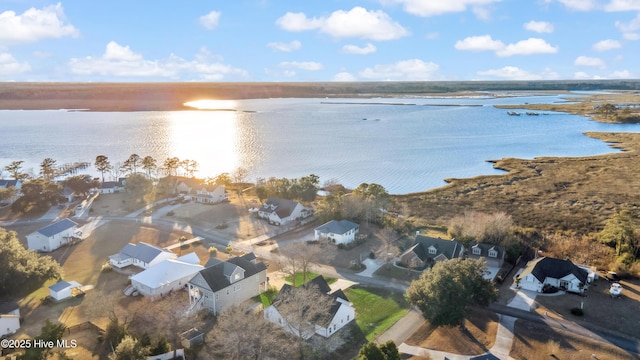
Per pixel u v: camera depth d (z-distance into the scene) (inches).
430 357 2177.7
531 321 2504.9
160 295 2797.7
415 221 4279.0
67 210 4827.8
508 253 3408.0
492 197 5344.5
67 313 2610.7
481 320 2519.7
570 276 2861.7
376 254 3442.4
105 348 2247.8
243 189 5718.5
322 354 2212.1
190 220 4402.1
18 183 5772.6
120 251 3481.8
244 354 2103.8
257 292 2874.0
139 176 5388.8
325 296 2463.1
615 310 2625.5
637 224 3917.3
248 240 3838.6
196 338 2288.4
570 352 2218.3
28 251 3127.5
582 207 4874.5
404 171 6855.3
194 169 6791.3
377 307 2689.5
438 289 2391.7
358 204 4197.8
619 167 6638.8
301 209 4441.4
